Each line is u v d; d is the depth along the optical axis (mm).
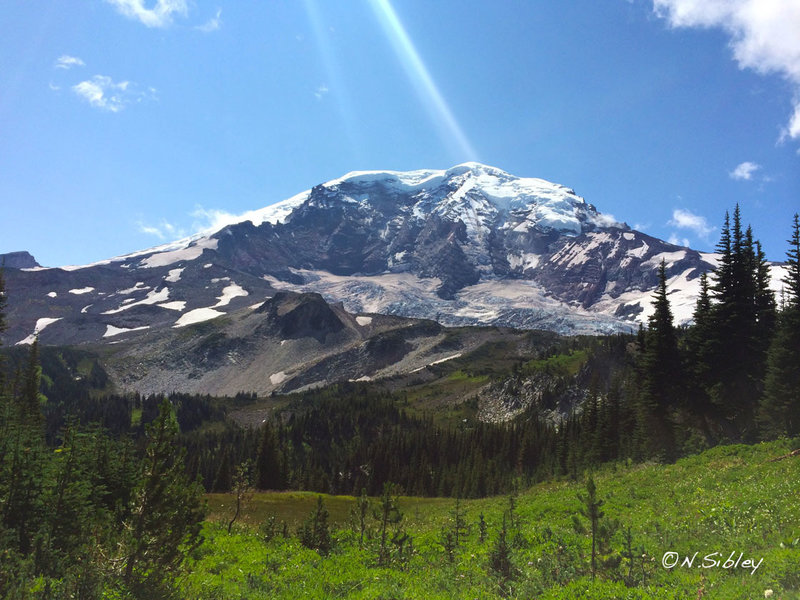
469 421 178625
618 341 148500
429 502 66938
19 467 21375
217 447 175250
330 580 20797
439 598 17172
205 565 22859
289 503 64250
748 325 57562
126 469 33406
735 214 60156
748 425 57875
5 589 12883
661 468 39875
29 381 69375
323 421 193250
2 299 50094
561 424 107438
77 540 17797
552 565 19062
